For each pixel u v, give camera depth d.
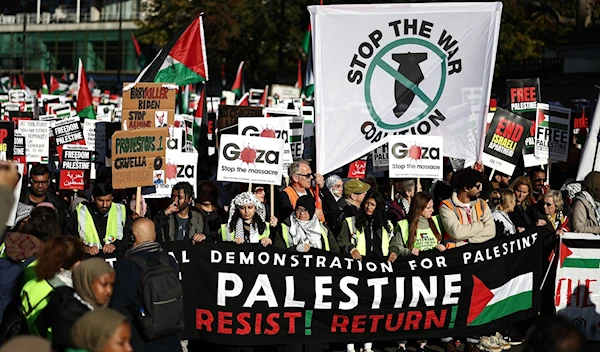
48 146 10.60
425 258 7.98
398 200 9.63
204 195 9.02
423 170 9.04
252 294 7.48
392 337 7.89
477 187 8.10
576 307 8.65
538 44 37.75
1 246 6.82
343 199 9.16
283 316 7.56
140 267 5.91
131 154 8.11
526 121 10.73
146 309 5.79
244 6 41.28
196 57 10.20
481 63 9.14
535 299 8.51
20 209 8.08
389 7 8.97
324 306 7.64
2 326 6.00
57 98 15.09
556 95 34.09
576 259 8.64
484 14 9.07
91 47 68.44
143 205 9.09
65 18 71.00
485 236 8.19
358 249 7.95
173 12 42.38
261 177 8.38
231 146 8.41
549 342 3.87
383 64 9.02
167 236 8.18
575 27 36.75
